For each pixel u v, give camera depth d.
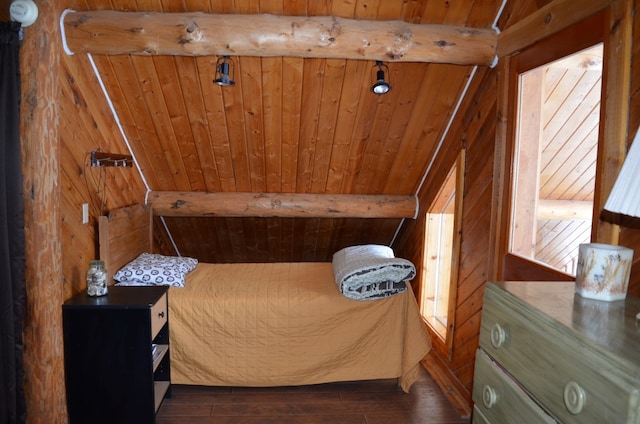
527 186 2.19
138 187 3.40
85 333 2.18
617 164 1.52
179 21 2.22
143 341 2.19
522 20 2.14
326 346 2.70
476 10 2.32
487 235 2.50
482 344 1.33
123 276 2.64
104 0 2.24
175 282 2.72
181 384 2.76
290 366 2.69
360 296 2.65
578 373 0.90
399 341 2.75
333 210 3.71
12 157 1.95
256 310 2.63
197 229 4.23
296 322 2.66
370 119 2.95
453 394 2.79
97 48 2.25
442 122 3.01
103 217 2.55
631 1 1.48
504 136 2.32
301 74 2.62
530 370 1.08
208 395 2.71
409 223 4.03
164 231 4.14
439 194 3.32
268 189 3.64
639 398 0.75
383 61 2.41
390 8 2.30
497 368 1.25
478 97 2.62
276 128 3.00
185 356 2.63
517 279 2.22
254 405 2.61
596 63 1.74
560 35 1.89
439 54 2.34
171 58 2.51
